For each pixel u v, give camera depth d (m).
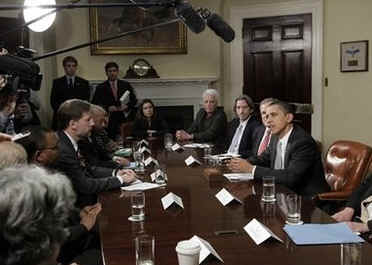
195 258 1.40
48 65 6.48
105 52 6.69
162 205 2.23
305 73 6.29
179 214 2.07
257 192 2.46
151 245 1.49
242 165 2.89
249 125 4.29
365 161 3.02
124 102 5.96
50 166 2.27
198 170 3.08
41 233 0.79
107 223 1.96
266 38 6.54
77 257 2.20
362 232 2.07
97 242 2.33
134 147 4.03
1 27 5.53
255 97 6.69
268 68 6.57
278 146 3.11
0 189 0.78
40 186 0.81
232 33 2.84
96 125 3.89
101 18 6.61
